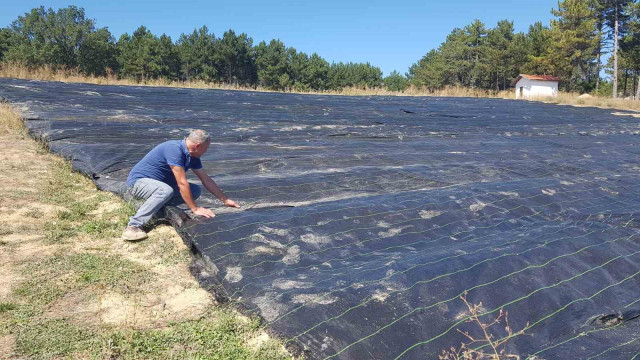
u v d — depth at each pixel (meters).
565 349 3.04
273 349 2.98
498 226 5.19
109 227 4.81
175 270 4.03
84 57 51.72
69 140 8.27
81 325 3.13
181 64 61.09
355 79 72.06
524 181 6.61
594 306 3.53
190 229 4.39
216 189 4.96
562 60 45.28
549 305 3.48
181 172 4.59
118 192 5.80
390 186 6.57
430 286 3.52
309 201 5.81
